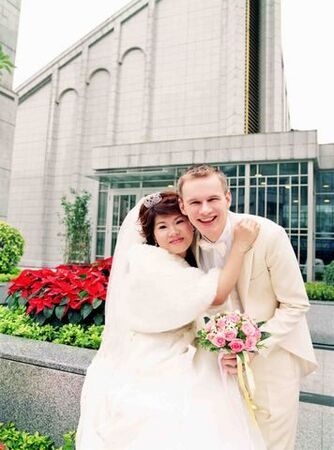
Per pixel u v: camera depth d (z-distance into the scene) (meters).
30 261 23.16
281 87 22.06
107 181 17.72
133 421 1.44
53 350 2.97
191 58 21.48
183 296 1.54
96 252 17.98
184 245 1.74
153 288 1.59
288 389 1.79
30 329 3.51
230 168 15.22
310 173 14.02
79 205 20.05
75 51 24.19
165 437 1.37
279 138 14.25
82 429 1.67
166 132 21.41
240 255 1.63
